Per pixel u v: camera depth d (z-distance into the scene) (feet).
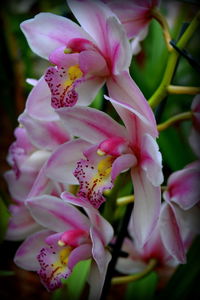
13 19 2.63
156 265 1.72
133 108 1.34
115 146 1.36
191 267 1.64
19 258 1.53
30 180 1.60
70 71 1.41
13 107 2.31
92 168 1.40
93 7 1.32
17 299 2.12
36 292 2.15
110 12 1.30
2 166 2.63
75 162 1.43
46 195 1.44
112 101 1.27
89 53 1.36
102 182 1.39
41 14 1.39
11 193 1.63
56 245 1.47
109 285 1.55
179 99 2.17
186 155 1.82
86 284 2.12
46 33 1.41
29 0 2.78
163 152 1.82
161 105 1.50
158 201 1.33
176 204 1.43
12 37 2.54
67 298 1.56
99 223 1.40
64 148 1.42
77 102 1.40
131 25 1.47
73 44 1.36
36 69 2.69
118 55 1.31
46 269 1.47
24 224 1.63
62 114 1.36
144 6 1.45
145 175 1.36
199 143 1.49
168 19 2.16
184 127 2.04
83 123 1.37
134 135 1.37
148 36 2.09
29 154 1.60
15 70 2.53
